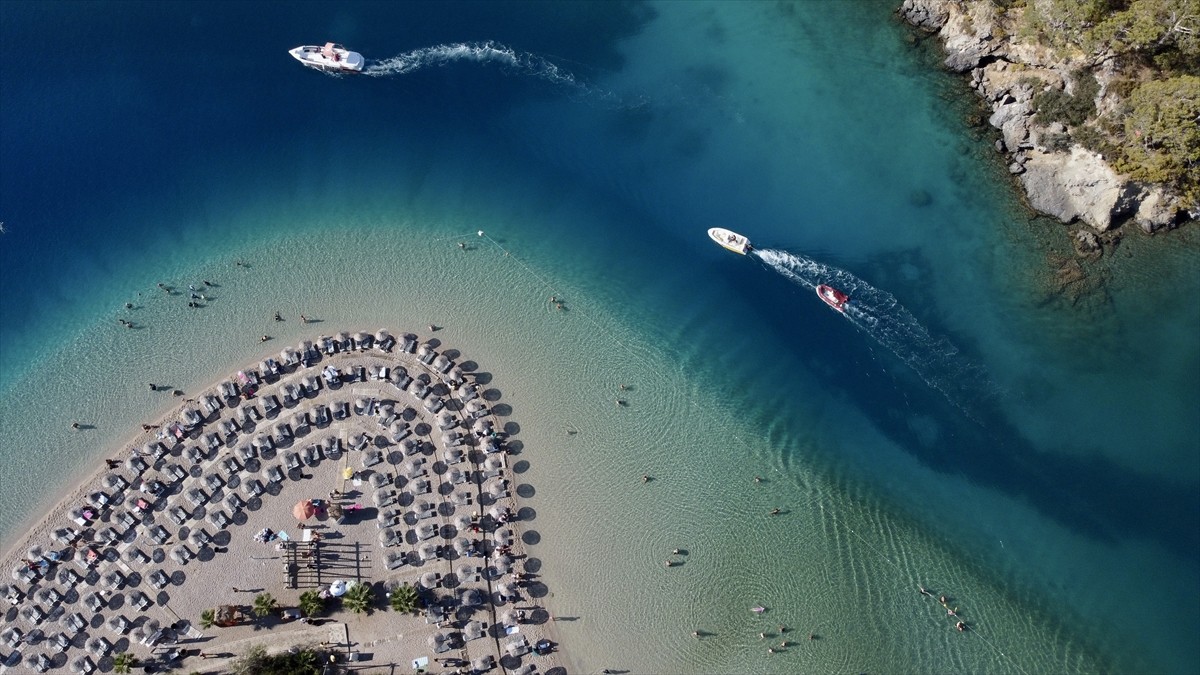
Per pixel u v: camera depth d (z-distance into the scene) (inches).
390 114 3065.9
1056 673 2235.5
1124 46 2568.9
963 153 2955.2
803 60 3176.7
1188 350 2608.3
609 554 2363.4
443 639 2202.3
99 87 3117.6
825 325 2714.1
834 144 3006.9
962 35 3014.3
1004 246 2792.8
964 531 2420.0
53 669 2181.3
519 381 2600.9
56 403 2566.4
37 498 2412.6
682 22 3270.2
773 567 2365.9
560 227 2878.9
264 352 2625.5
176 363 2620.6
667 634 2272.4
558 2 3277.6
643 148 3019.2
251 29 3228.3
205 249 2822.3
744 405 2605.8
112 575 2251.5
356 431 2466.8
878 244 2824.8
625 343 2687.0
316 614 2229.3
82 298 2748.5
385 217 2878.9
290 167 2962.6
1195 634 2265.0
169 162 2972.4
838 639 2278.5
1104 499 2436.0
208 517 2337.6
